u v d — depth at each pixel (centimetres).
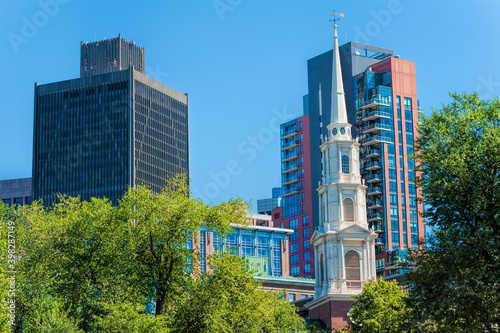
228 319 9606
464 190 8338
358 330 12850
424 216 8750
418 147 9012
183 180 10394
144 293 9781
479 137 8688
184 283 9756
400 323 9281
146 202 9981
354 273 16812
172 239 9825
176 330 9231
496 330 8025
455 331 7956
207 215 10044
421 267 8331
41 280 10225
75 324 9100
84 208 10488
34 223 10825
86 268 9838
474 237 8131
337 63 18188
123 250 9788
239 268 9656
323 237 17100
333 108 17938
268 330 10981
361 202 17375
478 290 7844
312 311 17350
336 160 17475
